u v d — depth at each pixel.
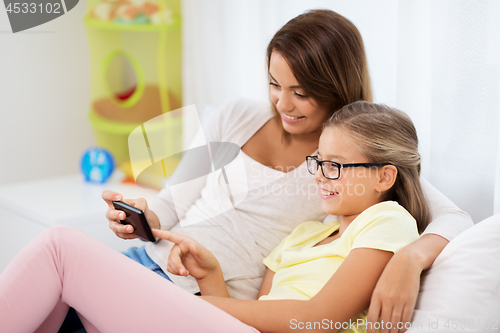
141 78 2.43
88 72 2.60
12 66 2.38
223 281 1.11
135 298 0.88
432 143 1.36
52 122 2.53
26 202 1.77
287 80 1.12
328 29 1.13
